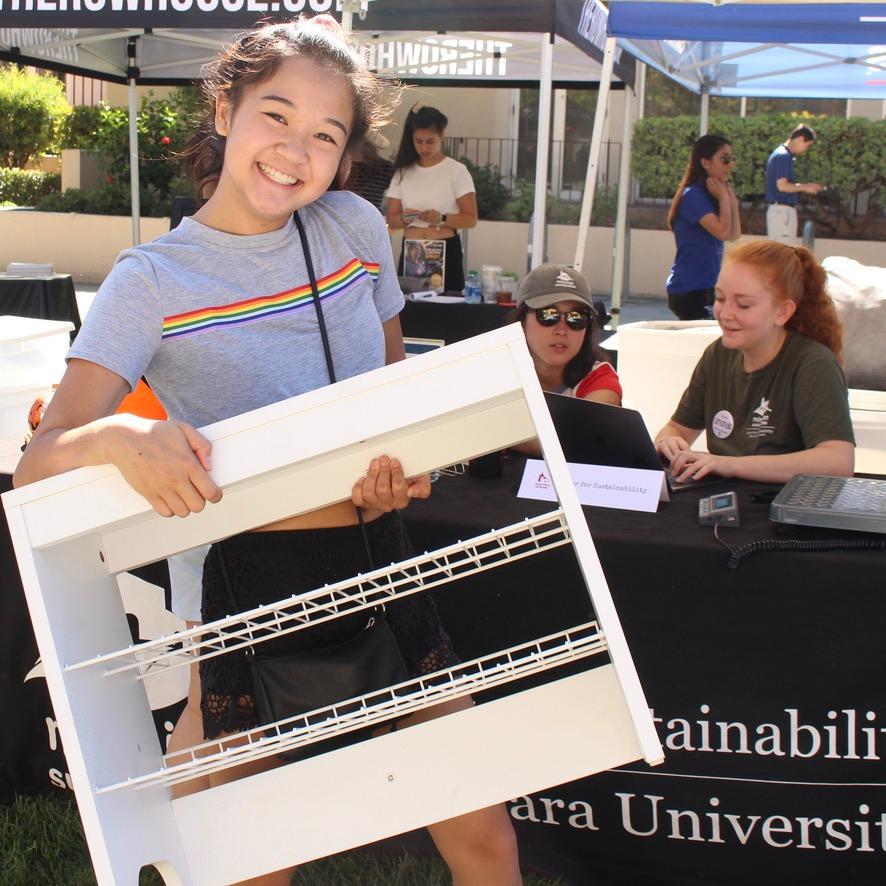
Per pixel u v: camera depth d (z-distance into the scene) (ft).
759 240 8.29
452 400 3.91
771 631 6.24
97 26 13.91
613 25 15.25
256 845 4.53
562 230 39.55
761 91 28.32
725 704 6.43
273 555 4.88
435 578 6.71
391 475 4.53
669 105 44.62
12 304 20.67
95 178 46.68
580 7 16.62
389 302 5.78
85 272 42.65
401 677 4.74
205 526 4.57
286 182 4.65
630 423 6.87
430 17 14.26
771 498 7.03
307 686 4.61
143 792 4.37
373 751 4.46
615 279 25.34
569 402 6.95
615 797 6.79
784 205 30.40
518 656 6.79
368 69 4.94
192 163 5.49
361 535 5.02
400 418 3.93
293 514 4.59
